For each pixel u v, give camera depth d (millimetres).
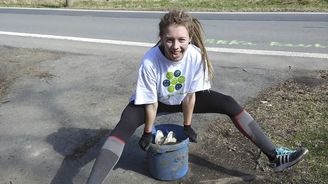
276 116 4922
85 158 4355
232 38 8820
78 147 4562
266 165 4039
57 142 4691
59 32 10461
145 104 3592
